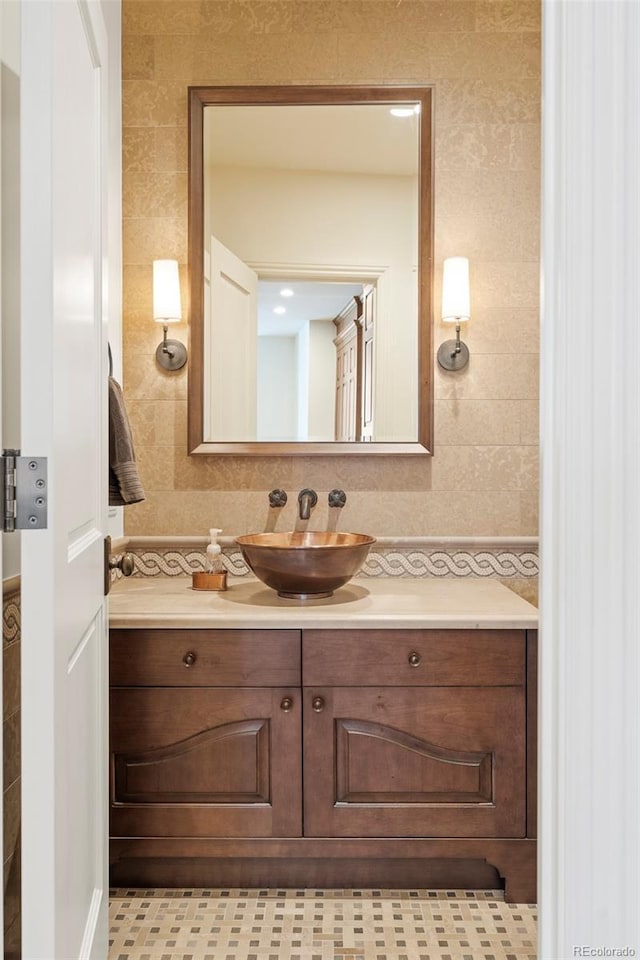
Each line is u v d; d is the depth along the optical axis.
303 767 2.07
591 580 0.72
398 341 2.66
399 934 1.91
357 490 2.67
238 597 2.32
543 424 0.82
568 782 0.75
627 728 0.69
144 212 2.65
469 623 2.04
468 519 2.67
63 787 1.10
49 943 1.02
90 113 1.44
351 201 2.65
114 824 2.09
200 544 2.65
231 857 2.12
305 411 2.67
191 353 2.63
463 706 2.07
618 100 0.69
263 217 2.65
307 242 2.65
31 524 1.01
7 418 1.33
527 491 2.66
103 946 1.57
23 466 1.01
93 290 1.47
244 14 2.63
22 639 1.01
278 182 2.64
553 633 0.80
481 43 2.61
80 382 1.30
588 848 0.73
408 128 2.64
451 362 2.63
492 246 2.64
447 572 2.67
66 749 1.14
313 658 2.06
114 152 2.55
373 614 2.07
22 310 1.01
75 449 1.24
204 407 2.66
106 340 1.64
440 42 2.62
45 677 1.01
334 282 2.66
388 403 2.67
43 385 1.01
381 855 2.08
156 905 2.05
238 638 2.07
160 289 2.57
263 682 2.07
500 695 2.07
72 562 1.19
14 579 1.37
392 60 2.62
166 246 2.65
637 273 0.68
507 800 2.07
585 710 0.73
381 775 2.07
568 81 0.74
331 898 2.09
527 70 2.61
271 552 2.12
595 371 0.71
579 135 0.73
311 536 2.58
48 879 1.02
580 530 0.73
